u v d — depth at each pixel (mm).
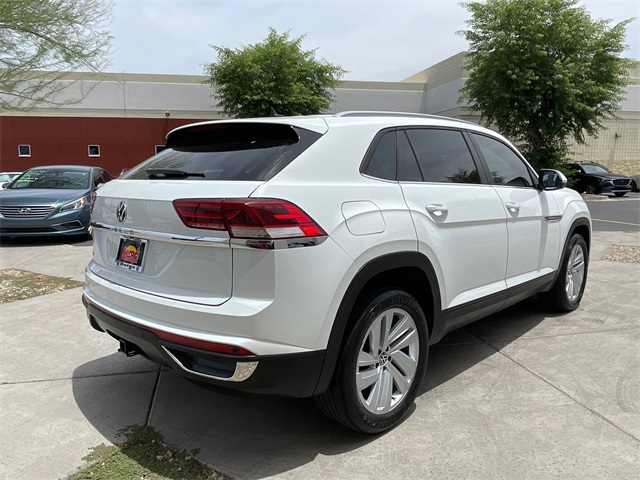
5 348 4113
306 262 2312
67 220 9016
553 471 2447
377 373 2736
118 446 2719
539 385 3379
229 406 3184
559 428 2832
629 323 4625
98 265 3164
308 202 2389
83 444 2736
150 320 2521
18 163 26047
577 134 20656
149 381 3541
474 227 3357
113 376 3615
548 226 4297
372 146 2850
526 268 4035
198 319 2326
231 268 2281
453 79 27984
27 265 7352
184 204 2385
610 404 3105
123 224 2773
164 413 3090
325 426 2928
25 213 8812
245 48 24016
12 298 5555
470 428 2852
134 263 2727
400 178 2959
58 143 26297
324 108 25250
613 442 2688
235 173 2482
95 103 27859
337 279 2416
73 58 10320
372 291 2732
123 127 26969
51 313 5016
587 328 4500
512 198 3811
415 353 2945
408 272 2920
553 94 19375
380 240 2621
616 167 31625
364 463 2545
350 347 2531
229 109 24797
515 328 4531
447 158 3371
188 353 2344
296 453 2648
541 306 4988
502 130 20781
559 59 19359
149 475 2467
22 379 3553
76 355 3988
